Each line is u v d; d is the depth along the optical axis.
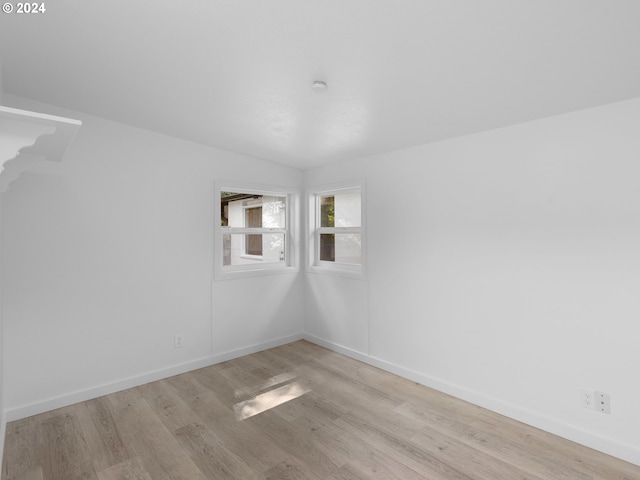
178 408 2.69
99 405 2.73
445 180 2.90
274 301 4.08
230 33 1.68
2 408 2.29
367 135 2.94
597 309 2.14
